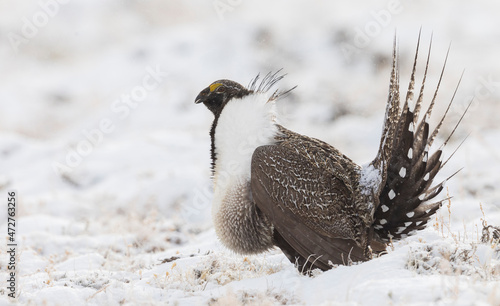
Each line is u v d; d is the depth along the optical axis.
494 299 8.67
